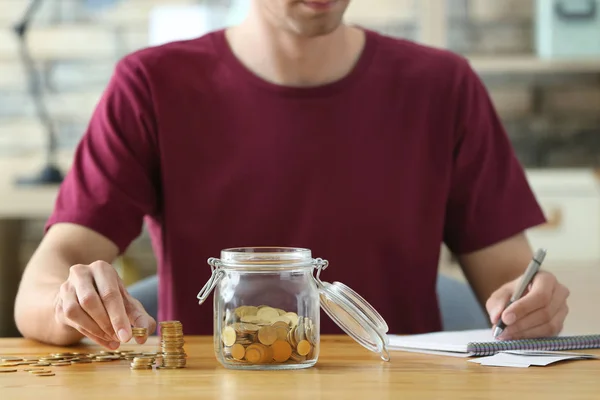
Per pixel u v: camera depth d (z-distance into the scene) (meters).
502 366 1.34
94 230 1.76
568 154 4.04
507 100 4.05
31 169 4.09
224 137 1.83
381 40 1.89
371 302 1.83
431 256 1.86
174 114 1.82
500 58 3.70
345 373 1.30
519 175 1.91
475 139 1.88
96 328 1.40
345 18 4.06
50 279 1.62
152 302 1.96
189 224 1.82
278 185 1.82
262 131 1.82
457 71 1.88
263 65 1.83
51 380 1.28
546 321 1.52
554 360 1.37
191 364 1.37
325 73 1.83
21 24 3.90
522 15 4.01
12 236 3.89
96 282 1.41
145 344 1.52
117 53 4.08
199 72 1.84
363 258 1.82
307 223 1.82
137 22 4.07
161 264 1.87
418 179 1.85
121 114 1.83
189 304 1.82
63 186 1.82
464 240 1.89
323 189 1.82
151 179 1.85
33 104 4.09
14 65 4.07
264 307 1.32
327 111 1.83
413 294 1.85
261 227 1.81
